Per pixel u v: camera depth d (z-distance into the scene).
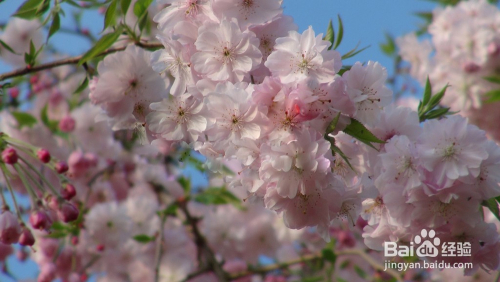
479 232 0.67
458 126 0.66
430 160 0.66
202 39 0.67
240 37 0.67
